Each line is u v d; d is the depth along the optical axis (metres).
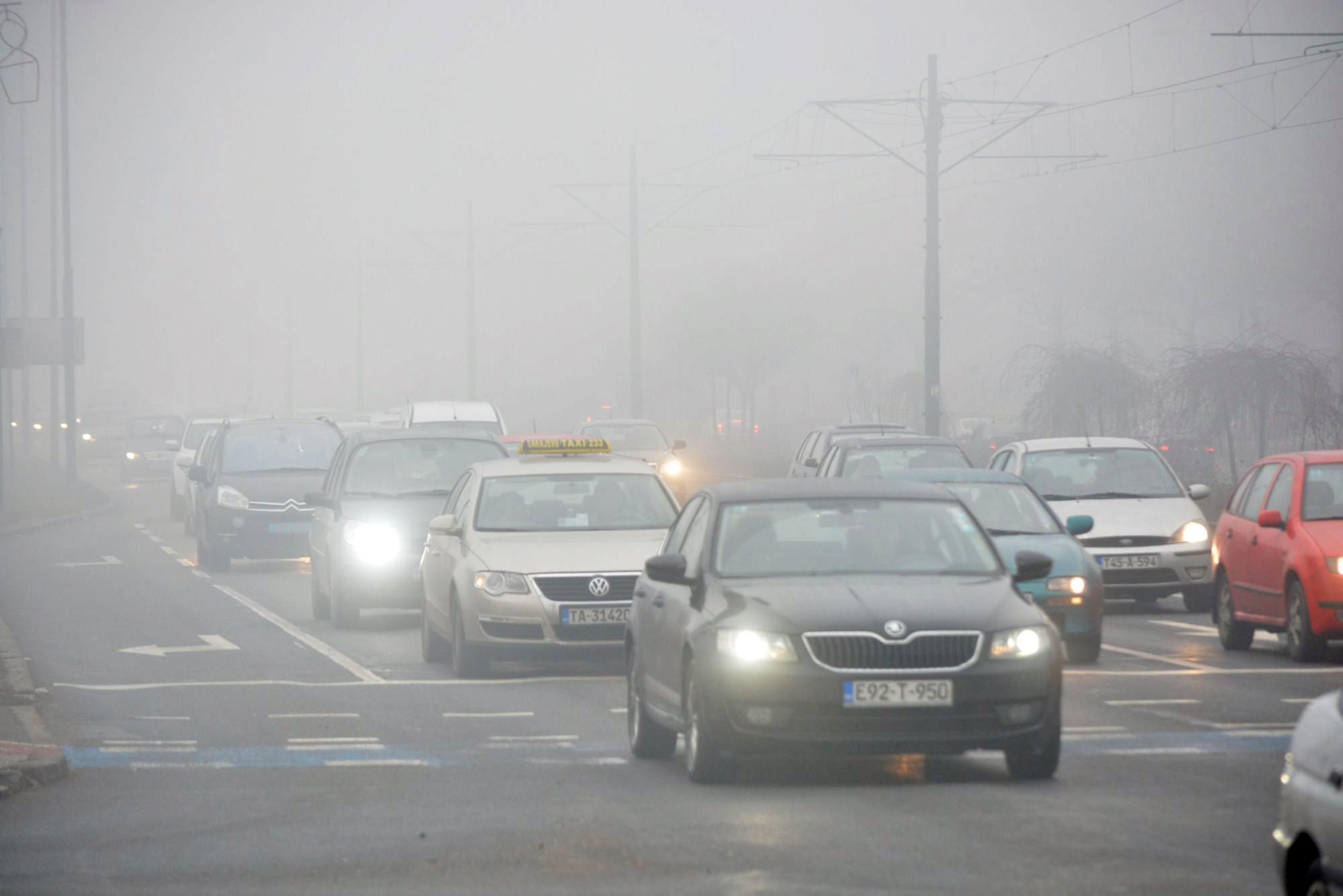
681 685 35.22
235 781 36.22
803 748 32.62
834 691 32.56
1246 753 38.03
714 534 37.06
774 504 37.72
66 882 26.98
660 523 56.25
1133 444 78.62
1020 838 28.94
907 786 34.25
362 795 34.22
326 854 28.66
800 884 25.78
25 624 71.31
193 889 26.36
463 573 53.06
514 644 51.69
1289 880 19.44
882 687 32.56
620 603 51.66
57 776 36.62
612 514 56.41
